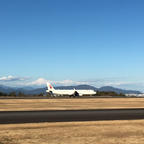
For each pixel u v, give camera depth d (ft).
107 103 203.31
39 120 88.43
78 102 219.82
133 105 174.81
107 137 58.18
